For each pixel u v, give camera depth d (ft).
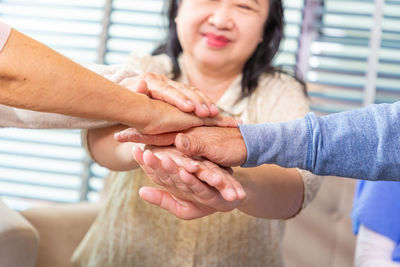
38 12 8.98
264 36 3.61
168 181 2.47
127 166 3.17
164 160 2.37
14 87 2.00
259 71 3.60
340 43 8.37
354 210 3.37
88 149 3.32
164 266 3.49
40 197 8.83
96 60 8.80
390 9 8.25
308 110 3.48
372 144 2.32
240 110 3.55
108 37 8.70
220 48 3.33
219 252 3.45
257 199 2.84
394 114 2.35
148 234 3.50
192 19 3.29
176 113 2.62
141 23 8.68
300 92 3.61
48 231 4.22
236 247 3.47
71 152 8.80
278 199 2.94
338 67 8.41
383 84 8.32
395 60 8.29
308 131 2.39
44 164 8.89
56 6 8.95
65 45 8.88
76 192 8.86
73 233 4.33
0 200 3.87
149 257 3.51
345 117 2.40
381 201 3.23
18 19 9.00
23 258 3.29
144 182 3.51
